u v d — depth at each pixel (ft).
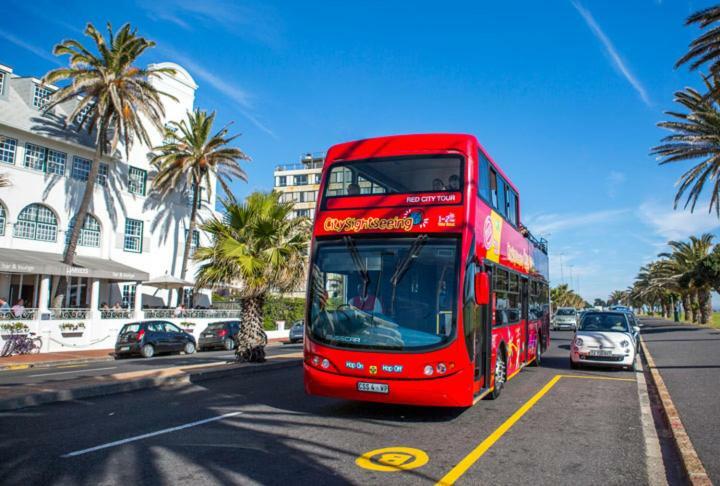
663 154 99.76
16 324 79.30
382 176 28.60
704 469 18.44
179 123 129.39
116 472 18.53
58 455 20.62
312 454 20.93
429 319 25.53
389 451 21.53
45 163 99.45
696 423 25.66
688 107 96.84
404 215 27.48
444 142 28.40
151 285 113.50
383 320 26.07
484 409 30.81
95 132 112.78
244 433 24.35
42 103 104.32
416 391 24.94
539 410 30.55
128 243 115.85
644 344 80.02
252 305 52.47
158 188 119.75
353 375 25.93
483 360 30.14
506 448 22.22
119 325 96.22
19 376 53.42
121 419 27.43
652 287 203.00
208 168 124.77
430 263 26.32
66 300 103.55
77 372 56.29
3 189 91.30
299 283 51.49
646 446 22.81
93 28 94.89
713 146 96.32
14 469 18.89
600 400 33.99
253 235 50.72
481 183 30.12
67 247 101.30
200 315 116.78
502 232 35.81
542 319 56.70
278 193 52.65
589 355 49.67
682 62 74.69
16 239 93.61
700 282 137.18
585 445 22.88
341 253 28.02
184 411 29.66
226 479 17.84
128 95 98.43
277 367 52.49
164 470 18.74
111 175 112.06
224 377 45.19
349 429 25.40
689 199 102.01
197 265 130.82
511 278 38.81
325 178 29.96
